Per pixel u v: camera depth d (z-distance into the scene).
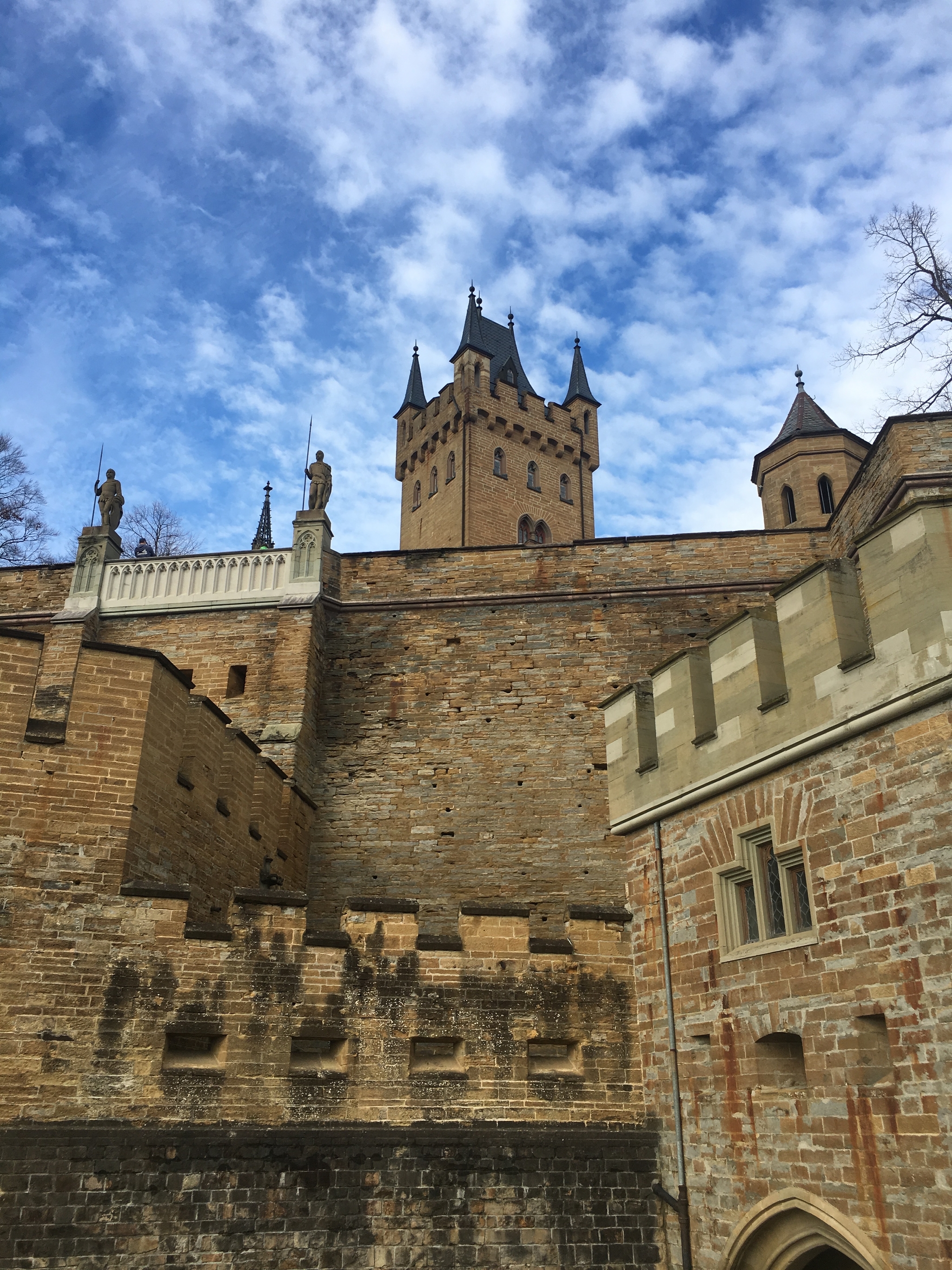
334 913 23.12
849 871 11.68
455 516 63.41
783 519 37.06
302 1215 12.83
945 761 10.80
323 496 27.89
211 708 17.81
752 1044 12.62
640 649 24.83
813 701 12.43
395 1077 13.75
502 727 24.45
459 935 14.60
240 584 26.86
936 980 10.45
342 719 25.11
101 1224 12.23
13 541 42.91
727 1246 12.47
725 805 13.77
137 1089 12.92
